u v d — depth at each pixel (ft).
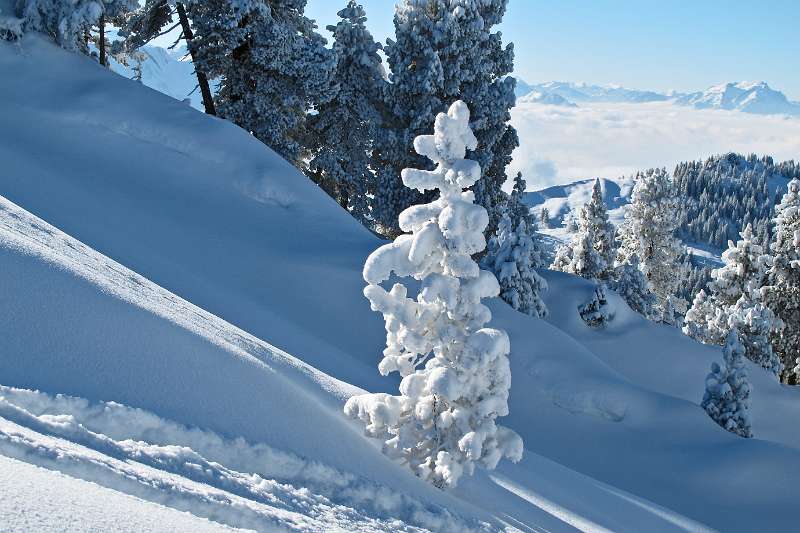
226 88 103.55
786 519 49.42
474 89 113.29
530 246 85.92
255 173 75.46
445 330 26.17
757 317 118.42
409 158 112.37
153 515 10.75
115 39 99.25
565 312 91.97
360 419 27.14
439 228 26.23
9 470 10.07
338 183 118.21
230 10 92.12
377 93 117.50
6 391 15.75
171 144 75.36
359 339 57.47
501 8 115.65
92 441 14.76
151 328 22.24
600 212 160.66
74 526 8.93
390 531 18.43
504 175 122.93
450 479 24.80
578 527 27.61
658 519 36.27
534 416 59.16
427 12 111.86
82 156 70.38
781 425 79.56
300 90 102.94
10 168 62.28
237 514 13.71
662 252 184.44
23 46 80.38
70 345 19.13
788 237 144.77
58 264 23.24
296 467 19.74
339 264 64.18
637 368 84.28
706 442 57.57
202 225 67.00
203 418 19.22
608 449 56.70
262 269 63.00
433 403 26.11
